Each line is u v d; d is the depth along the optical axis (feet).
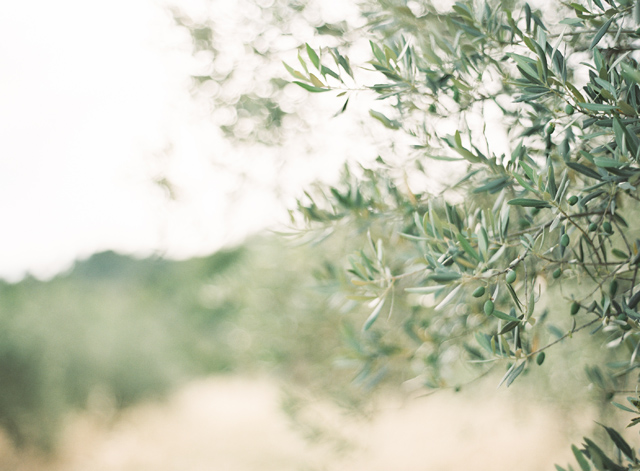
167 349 33.22
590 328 6.17
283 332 9.86
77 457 25.23
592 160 2.56
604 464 3.02
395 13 4.09
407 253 5.22
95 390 28.35
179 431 28.73
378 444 15.24
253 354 10.98
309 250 9.40
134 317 32.94
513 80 2.94
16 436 23.70
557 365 7.93
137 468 23.99
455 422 11.39
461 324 5.39
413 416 16.24
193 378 35.65
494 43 3.73
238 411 30.66
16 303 26.61
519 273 4.51
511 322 2.93
